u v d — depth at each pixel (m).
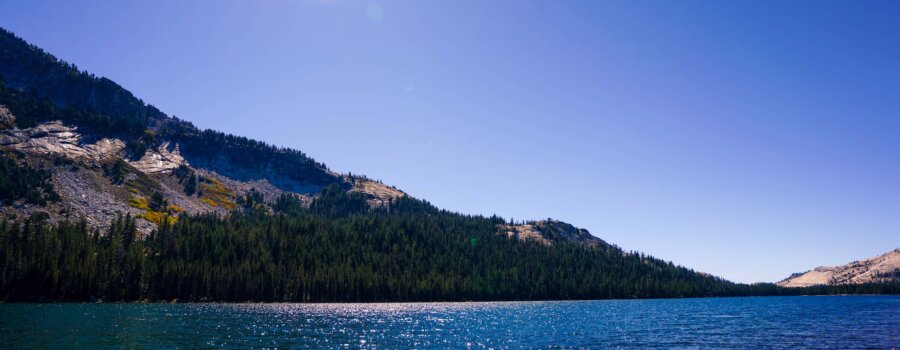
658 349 70.88
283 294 180.25
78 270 148.12
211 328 86.19
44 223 186.50
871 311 160.25
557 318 125.06
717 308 177.12
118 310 119.50
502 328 98.44
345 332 87.31
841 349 70.75
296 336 79.50
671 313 146.50
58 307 125.00
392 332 89.06
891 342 78.12
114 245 169.62
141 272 158.88
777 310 165.50
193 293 161.75
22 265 143.12
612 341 79.00
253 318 108.69
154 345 65.62
